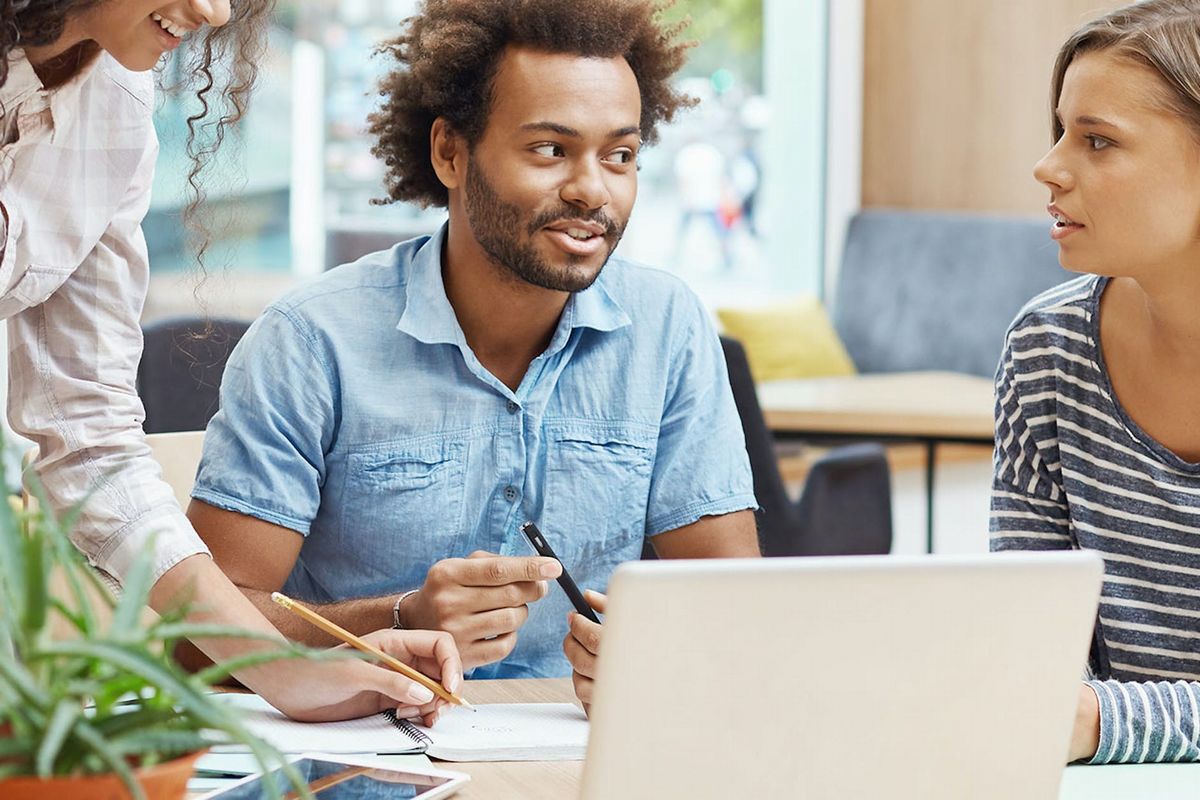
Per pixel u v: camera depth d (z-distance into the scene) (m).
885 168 7.08
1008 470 1.87
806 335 6.33
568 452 1.97
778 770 1.07
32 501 1.72
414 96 1.95
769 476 3.55
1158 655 1.75
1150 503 1.75
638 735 1.04
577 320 1.96
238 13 1.81
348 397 1.91
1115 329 1.78
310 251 5.80
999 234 6.37
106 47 1.50
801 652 1.05
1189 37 1.59
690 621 1.02
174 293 5.04
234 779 1.37
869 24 7.07
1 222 1.60
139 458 1.71
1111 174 1.62
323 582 1.99
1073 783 1.42
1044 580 1.09
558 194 1.80
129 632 0.92
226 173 2.01
